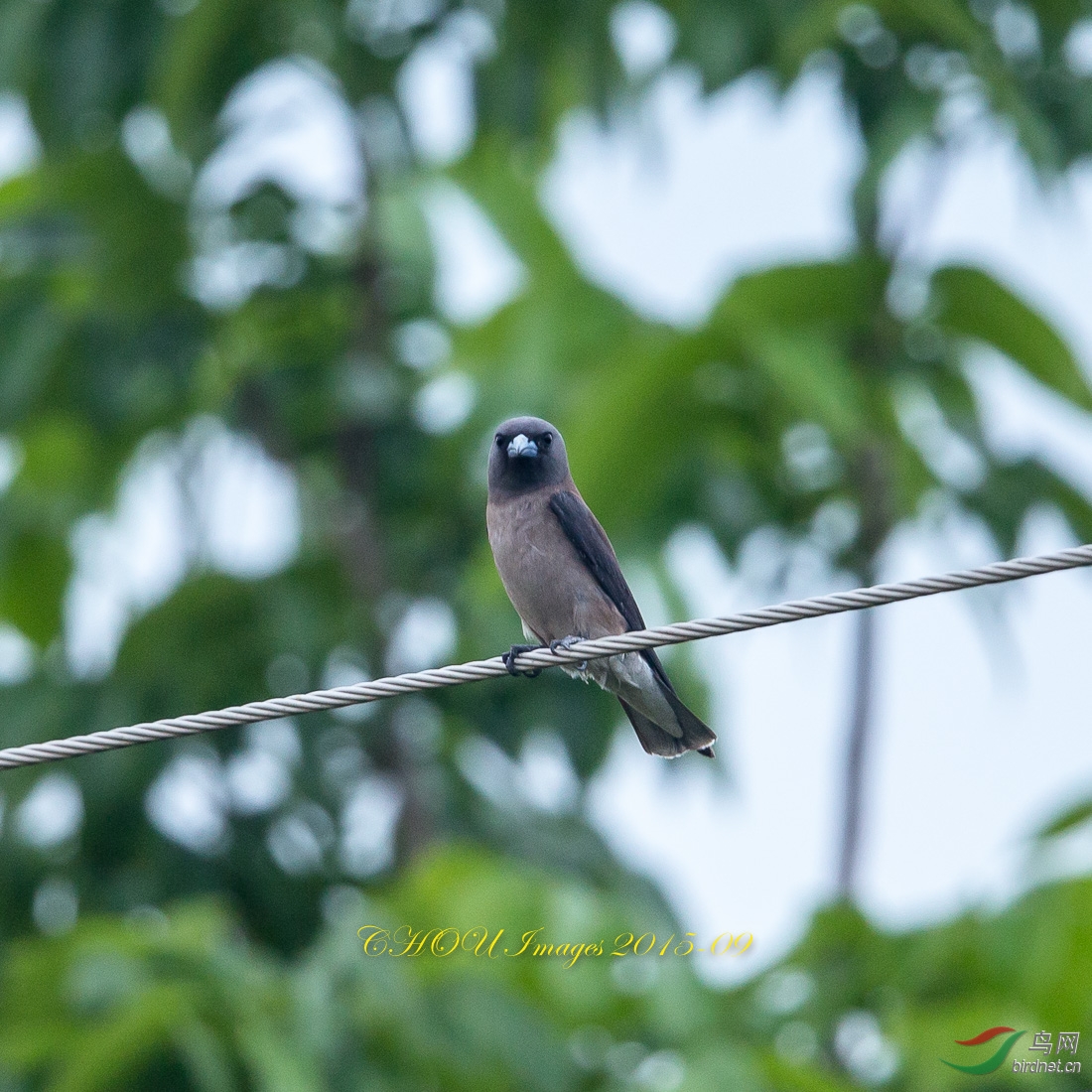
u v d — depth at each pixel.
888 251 15.88
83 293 17.48
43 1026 13.37
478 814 17.25
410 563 17.98
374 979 12.76
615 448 16.14
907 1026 12.62
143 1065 13.08
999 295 15.51
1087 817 12.99
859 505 16.47
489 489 11.32
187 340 17.27
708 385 15.96
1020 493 15.98
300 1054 12.53
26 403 17.00
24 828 17.17
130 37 17.14
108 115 17.66
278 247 17.84
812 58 16.53
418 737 17.52
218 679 17.20
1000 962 12.62
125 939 13.23
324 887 17.22
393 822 17.31
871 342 16.20
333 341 18.22
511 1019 13.02
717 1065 12.24
